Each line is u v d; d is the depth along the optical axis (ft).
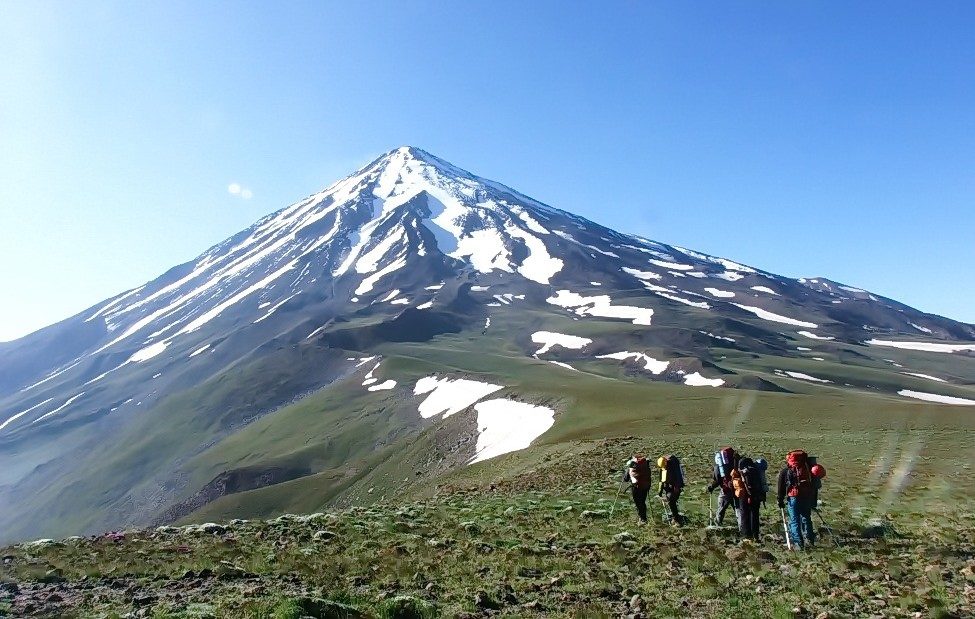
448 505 87.15
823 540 54.44
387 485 243.19
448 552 53.42
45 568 48.88
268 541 59.16
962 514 67.21
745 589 40.11
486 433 247.70
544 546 55.98
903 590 37.76
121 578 45.93
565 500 84.58
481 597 38.81
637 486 67.26
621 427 192.13
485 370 466.70
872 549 50.39
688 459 116.47
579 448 149.89
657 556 49.90
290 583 43.16
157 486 392.06
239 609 34.06
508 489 107.55
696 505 76.18
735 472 57.11
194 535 63.72
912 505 74.90
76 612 36.45
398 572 45.93
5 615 36.63
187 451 445.78
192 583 43.50
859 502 77.56
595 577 44.34
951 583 39.52
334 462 321.93
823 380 499.51
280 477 312.71
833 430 172.35
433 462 246.47
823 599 37.09
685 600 38.37
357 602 36.99
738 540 54.90
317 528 66.18
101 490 424.05
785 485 53.93
